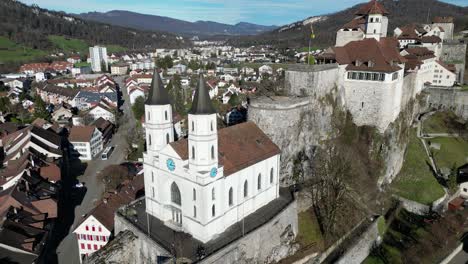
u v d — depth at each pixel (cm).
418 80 12406
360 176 9088
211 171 5800
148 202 7050
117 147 15062
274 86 11775
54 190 9844
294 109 8425
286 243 7019
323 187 8138
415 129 12112
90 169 12862
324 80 9225
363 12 10925
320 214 7825
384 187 9725
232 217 6550
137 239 6481
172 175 6297
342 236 7394
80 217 9600
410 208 9469
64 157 13150
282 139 8381
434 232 8550
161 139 6619
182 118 16412
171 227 6556
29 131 12400
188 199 6122
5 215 7650
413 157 10869
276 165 7456
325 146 9375
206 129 5666
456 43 16300
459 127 12675
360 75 9756
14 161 11106
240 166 6438
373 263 7612
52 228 8694
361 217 8169
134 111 18662
